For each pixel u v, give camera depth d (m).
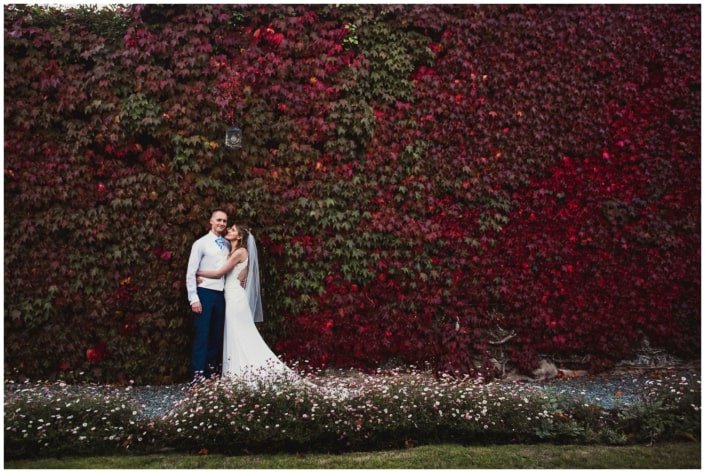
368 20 6.25
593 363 6.39
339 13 6.25
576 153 6.50
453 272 6.28
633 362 6.54
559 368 6.40
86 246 5.75
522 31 6.49
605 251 6.48
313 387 4.68
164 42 5.83
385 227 6.14
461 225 6.32
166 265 5.83
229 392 4.48
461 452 4.12
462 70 6.39
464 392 4.70
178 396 5.40
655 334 6.53
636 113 6.63
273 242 6.00
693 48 6.74
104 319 5.76
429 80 6.31
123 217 5.75
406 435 4.36
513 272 6.35
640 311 6.48
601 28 6.63
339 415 4.31
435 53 6.37
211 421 4.23
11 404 4.26
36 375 5.64
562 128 6.48
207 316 5.62
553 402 4.80
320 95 6.10
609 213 6.45
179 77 5.96
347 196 6.10
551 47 6.54
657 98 6.65
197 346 5.60
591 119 6.53
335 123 6.12
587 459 3.98
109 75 5.77
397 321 6.13
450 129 6.30
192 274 5.54
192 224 5.83
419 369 6.11
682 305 6.55
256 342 5.50
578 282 6.42
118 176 5.78
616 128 6.59
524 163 6.42
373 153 6.20
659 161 6.59
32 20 5.77
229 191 5.93
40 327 5.68
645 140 6.60
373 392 4.59
